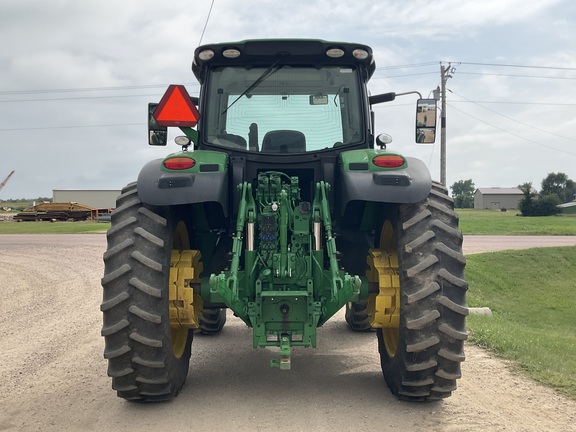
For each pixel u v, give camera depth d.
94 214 49.62
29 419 4.06
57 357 5.91
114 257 4.07
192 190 4.12
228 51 4.94
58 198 60.53
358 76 5.07
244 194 4.35
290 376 5.09
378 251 4.52
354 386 4.76
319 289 4.23
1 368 5.48
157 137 5.46
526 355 5.80
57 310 8.98
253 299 4.23
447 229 4.15
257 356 5.89
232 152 4.95
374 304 4.73
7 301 10.03
